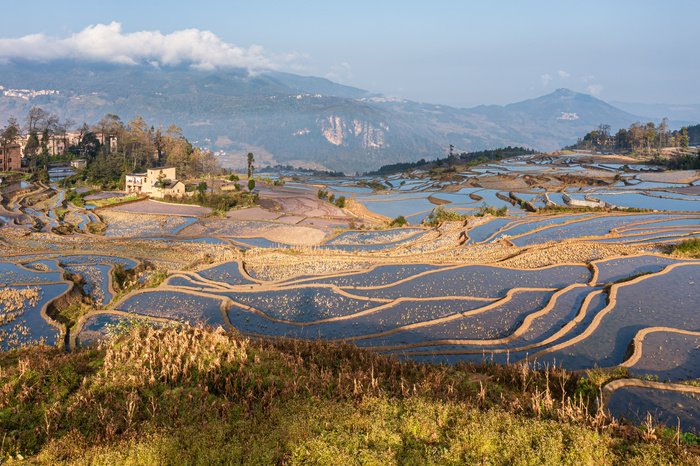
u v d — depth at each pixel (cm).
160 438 1460
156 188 11175
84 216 8938
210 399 1809
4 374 2053
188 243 6594
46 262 5172
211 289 4041
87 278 4719
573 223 6994
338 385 1861
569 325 2961
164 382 1973
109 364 2108
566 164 17925
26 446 1494
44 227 7856
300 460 1393
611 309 3158
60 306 3816
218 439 1478
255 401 1834
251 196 11262
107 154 15525
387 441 1481
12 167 14212
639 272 4044
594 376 2077
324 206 10556
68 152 17450
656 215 7325
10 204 9644
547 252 4922
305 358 2397
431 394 1819
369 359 2284
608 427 1527
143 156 16125
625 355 2522
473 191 12538
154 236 7269
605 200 9462
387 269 4584
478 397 1759
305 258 5197
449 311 3381
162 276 4491
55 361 2270
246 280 4366
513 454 1386
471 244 5994
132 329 2733
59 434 1554
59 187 12719
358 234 7288
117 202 10394
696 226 6238
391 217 9150
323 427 1562
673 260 4388
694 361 2377
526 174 14788
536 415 1645
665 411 1806
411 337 2947
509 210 9319
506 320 3172
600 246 5025
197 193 10925
